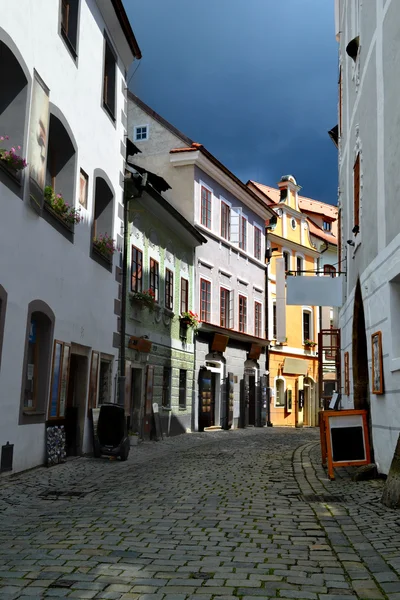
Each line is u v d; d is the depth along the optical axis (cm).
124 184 1836
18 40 1050
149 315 2142
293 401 3769
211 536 627
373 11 1160
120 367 1756
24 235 1086
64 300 1305
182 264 2533
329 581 480
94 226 1664
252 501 838
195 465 1276
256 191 4025
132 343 1936
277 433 2594
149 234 2156
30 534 636
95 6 1541
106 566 515
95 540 607
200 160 2706
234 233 3067
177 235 2470
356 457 1053
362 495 876
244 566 520
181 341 2492
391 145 1002
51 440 1221
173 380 2386
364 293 1213
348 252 1540
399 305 988
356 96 1370
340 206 1823
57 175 1367
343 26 1684
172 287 2406
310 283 1656
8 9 1007
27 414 1114
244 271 3228
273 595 446
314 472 1145
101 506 807
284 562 534
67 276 1324
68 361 1325
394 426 955
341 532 648
